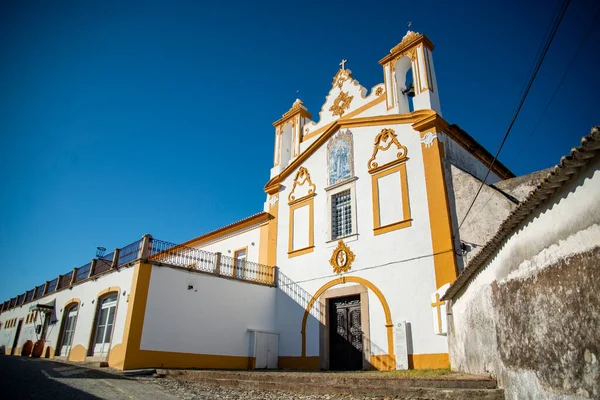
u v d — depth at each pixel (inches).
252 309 626.2
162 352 504.1
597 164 161.6
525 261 224.4
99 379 365.7
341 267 588.1
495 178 670.5
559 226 188.5
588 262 165.9
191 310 549.3
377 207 572.7
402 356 478.9
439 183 516.1
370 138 615.8
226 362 567.5
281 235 702.5
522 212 219.0
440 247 491.2
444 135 555.8
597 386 157.2
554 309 191.5
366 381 329.7
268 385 350.9
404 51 619.2
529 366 215.8
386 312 516.7
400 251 528.7
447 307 437.7
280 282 669.3
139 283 506.9
